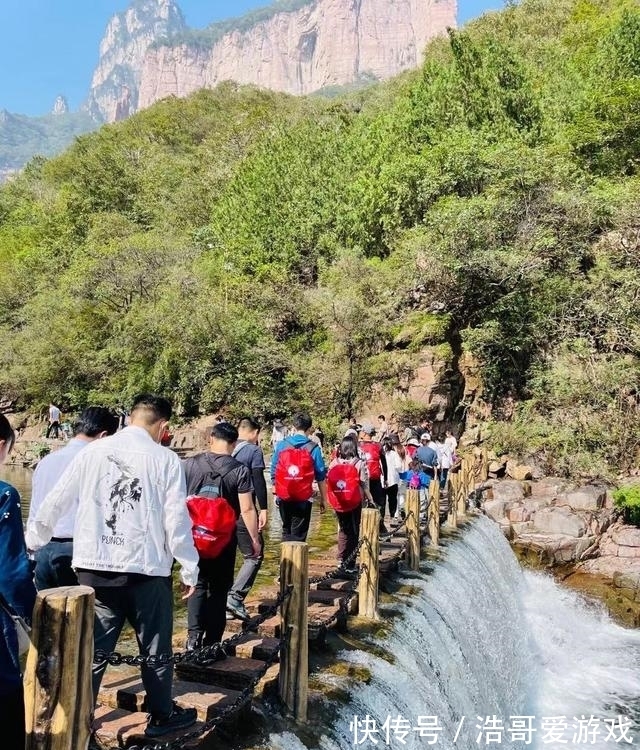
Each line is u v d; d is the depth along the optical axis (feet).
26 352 101.35
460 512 45.19
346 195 99.50
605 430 60.29
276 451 24.21
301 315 88.43
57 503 11.76
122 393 89.86
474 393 72.59
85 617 8.32
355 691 16.96
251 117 192.54
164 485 11.94
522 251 70.69
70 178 206.80
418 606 24.88
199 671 15.62
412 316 77.00
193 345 85.56
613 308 67.77
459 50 97.19
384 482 37.55
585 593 45.80
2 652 8.11
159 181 167.32
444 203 77.77
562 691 33.50
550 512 50.93
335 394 78.28
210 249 115.55
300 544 15.01
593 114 84.28
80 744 8.24
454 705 22.57
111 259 100.89
